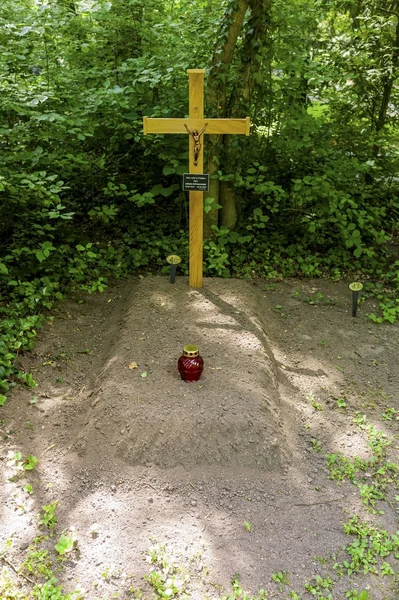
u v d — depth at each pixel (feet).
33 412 11.31
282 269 18.34
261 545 8.70
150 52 17.95
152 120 13.89
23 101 14.55
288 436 10.96
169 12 19.03
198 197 14.34
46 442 10.61
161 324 13.42
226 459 10.14
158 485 9.67
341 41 19.76
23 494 9.35
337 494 9.77
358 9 20.07
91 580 7.97
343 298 17.07
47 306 14.71
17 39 15.89
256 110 17.94
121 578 8.01
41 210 16.46
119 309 15.40
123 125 16.62
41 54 17.16
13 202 14.98
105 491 9.53
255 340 12.92
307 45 19.25
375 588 8.12
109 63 18.22
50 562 8.18
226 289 15.44
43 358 13.07
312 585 8.12
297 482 9.97
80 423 11.06
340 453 10.72
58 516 9.00
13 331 13.10
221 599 7.75
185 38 17.58
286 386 12.64
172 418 10.37
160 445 10.12
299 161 19.33
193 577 8.07
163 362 12.00
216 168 17.16
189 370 11.12
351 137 20.15
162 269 17.39
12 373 12.12
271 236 19.51
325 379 13.09
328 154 19.43
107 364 12.32
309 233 19.43
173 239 18.63
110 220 19.36
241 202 18.81
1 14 15.97
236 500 9.50
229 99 17.29
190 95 13.56
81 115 15.89
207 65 16.46
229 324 13.52
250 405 10.77
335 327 15.46
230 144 17.08
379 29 19.43
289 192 19.58
